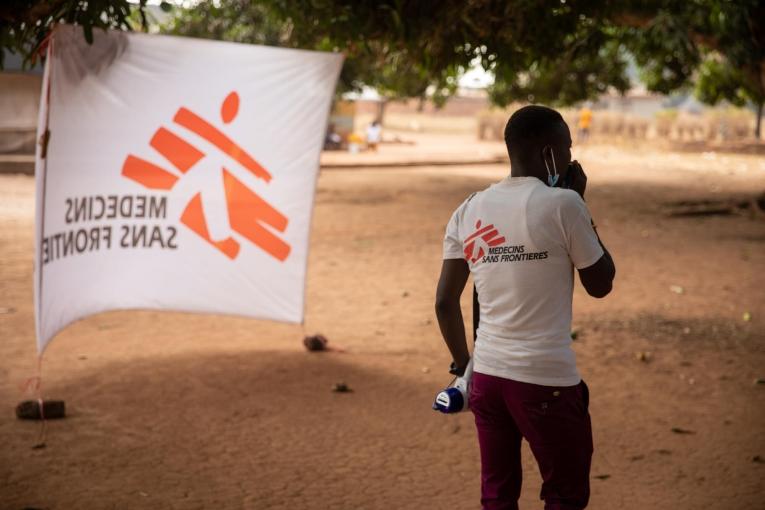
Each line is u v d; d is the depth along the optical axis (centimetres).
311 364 698
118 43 590
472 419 577
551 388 288
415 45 817
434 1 801
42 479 462
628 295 1004
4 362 681
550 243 286
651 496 462
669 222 1664
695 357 748
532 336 289
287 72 657
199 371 670
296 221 691
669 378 685
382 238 1378
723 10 1253
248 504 439
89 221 611
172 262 670
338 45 828
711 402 627
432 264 1174
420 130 5178
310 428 553
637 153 3728
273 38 1958
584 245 286
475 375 304
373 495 455
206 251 678
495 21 818
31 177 2062
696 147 3988
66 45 539
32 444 512
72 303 610
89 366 677
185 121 645
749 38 1324
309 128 673
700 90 2109
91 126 594
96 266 627
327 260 1183
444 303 310
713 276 1131
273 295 701
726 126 4494
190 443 522
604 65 1945
